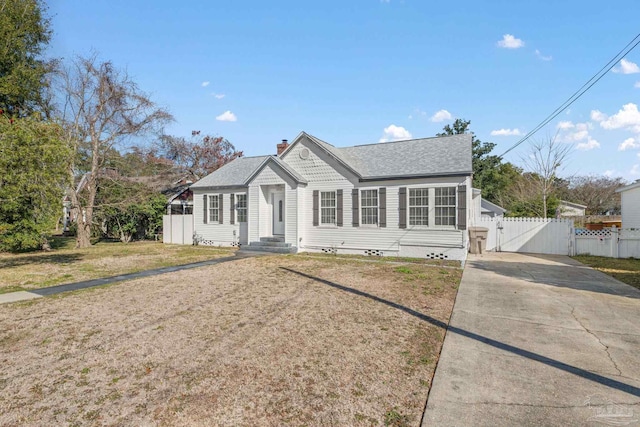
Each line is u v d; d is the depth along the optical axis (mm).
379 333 5273
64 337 5176
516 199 28875
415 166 14320
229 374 3986
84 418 3162
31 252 17031
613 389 3611
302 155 16297
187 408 3311
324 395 3533
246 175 19312
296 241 15820
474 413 3189
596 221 24609
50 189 11398
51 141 11375
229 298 7402
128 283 9062
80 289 8398
